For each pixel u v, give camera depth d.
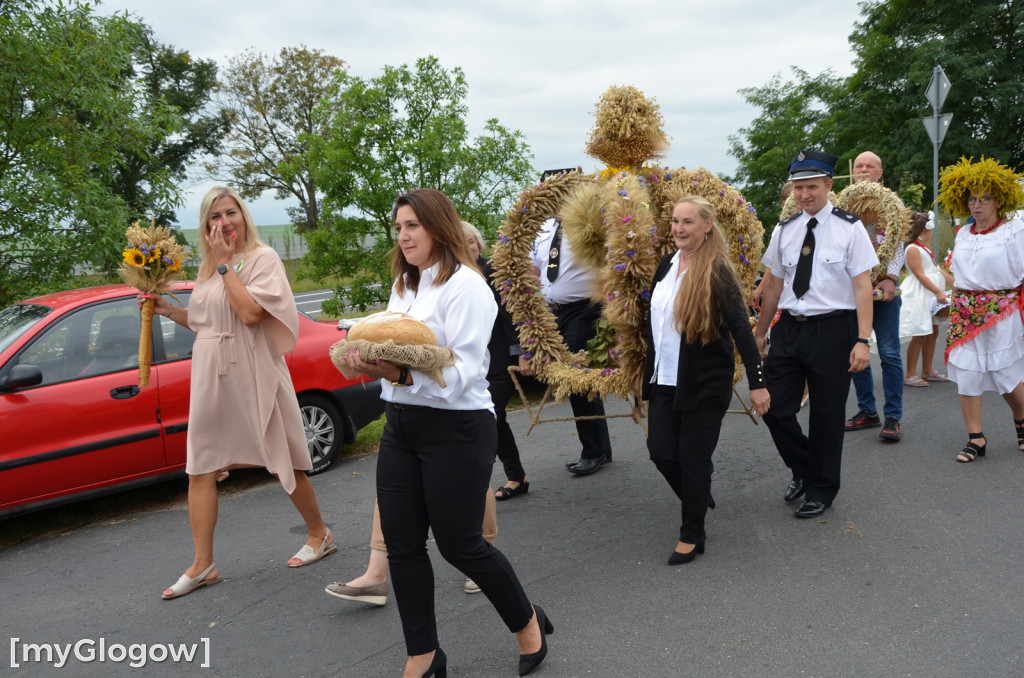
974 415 5.52
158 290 4.41
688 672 3.13
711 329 3.91
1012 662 3.06
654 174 4.65
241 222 4.21
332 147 10.32
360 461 6.54
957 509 4.64
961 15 29.00
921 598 3.62
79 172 8.57
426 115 10.55
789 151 26.36
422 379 2.80
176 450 5.46
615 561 4.25
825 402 4.65
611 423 7.29
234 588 4.20
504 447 5.33
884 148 28.75
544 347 4.75
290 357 6.07
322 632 3.66
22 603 4.21
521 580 4.09
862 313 4.56
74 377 5.15
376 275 10.70
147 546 4.93
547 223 5.30
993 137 28.16
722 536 4.50
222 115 37.56
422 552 3.03
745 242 4.68
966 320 5.50
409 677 3.02
